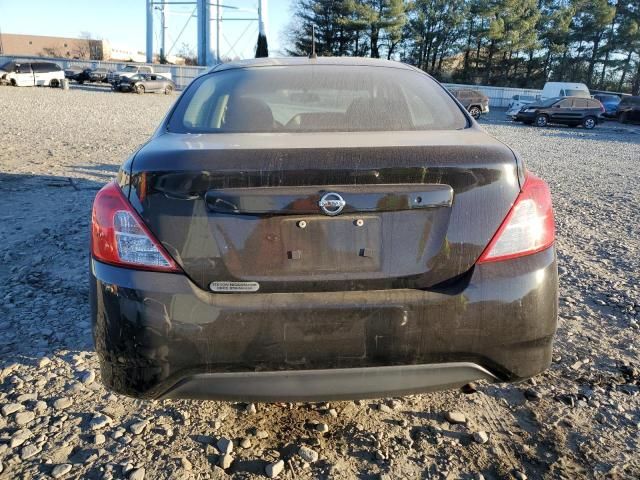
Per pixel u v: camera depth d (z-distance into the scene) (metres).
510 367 2.11
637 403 2.81
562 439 2.52
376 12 57.25
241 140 2.24
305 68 3.07
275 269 1.98
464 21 61.38
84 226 5.74
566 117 28.86
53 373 2.98
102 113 20.47
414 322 1.99
